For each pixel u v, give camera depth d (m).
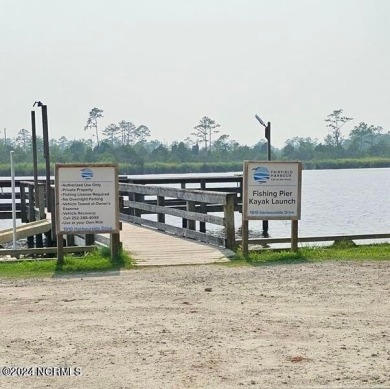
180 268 12.92
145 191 21.16
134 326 8.33
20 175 94.31
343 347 7.30
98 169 13.41
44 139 23.05
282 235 26.61
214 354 7.09
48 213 24.70
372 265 12.94
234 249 14.87
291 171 14.14
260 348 7.29
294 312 8.98
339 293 10.20
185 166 120.69
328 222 33.16
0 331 8.18
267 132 25.62
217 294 10.28
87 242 16.59
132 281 11.59
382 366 6.64
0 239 19.52
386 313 8.88
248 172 14.03
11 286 11.27
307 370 6.54
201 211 24.73
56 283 11.52
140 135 148.75
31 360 7.00
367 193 58.28
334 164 140.88
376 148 149.62
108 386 6.20
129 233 18.33
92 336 7.89
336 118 148.75
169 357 7.01
